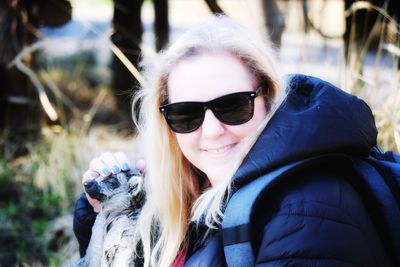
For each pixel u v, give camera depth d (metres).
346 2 2.95
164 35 4.59
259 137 1.12
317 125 1.07
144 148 1.41
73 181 3.30
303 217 1.00
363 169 1.12
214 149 1.20
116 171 1.44
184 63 1.20
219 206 1.16
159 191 1.34
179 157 1.36
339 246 0.97
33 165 3.45
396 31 2.43
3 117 3.66
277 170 1.06
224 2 5.71
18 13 3.45
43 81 4.29
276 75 1.17
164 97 1.31
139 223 1.35
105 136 3.93
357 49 2.73
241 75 1.18
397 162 1.28
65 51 6.58
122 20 4.38
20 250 2.86
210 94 1.17
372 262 1.01
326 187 1.04
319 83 1.15
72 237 2.92
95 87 5.47
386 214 1.07
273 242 1.00
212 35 1.20
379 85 2.36
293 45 4.48
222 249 1.13
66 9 3.64
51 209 3.20
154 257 1.32
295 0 3.15
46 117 3.93
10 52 3.47
